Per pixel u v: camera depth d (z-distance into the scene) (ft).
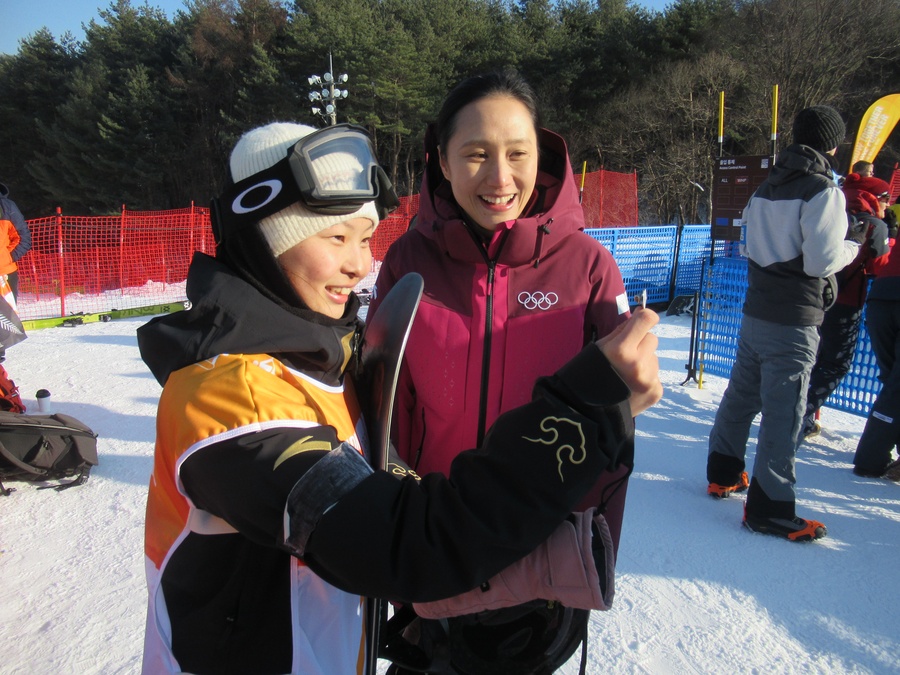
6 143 118.73
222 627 2.88
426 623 3.84
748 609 8.10
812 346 9.39
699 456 13.05
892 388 11.71
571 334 4.42
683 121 84.02
